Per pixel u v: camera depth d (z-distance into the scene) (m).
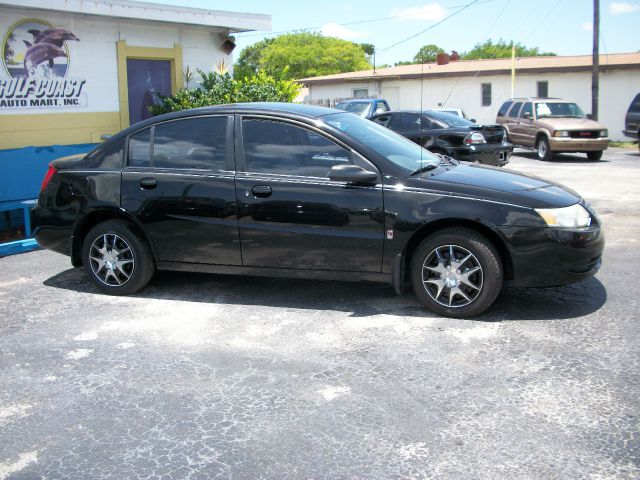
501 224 4.94
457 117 13.95
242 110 5.68
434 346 4.68
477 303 5.07
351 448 3.42
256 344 4.82
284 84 13.34
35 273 6.92
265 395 4.02
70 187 6.07
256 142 5.59
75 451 3.47
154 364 4.52
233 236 5.59
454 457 3.31
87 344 4.91
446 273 5.13
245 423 3.70
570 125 18.34
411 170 5.32
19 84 9.91
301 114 5.57
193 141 5.79
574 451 3.33
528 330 4.93
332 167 5.18
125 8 10.23
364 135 5.57
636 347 4.58
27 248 7.91
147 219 5.80
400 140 5.98
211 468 3.28
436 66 34.06
